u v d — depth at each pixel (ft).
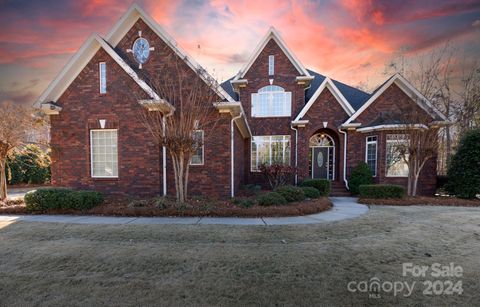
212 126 33.76
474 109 53.31
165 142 27.37
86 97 34.73
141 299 9.86
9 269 12.71
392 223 21.99
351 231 19.39
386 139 41.16
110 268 12.69
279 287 10.72
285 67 50.78
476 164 35.24
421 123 36.58
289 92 50.72
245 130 45.44
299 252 14.76
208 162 33.96
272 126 50.93
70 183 34.86
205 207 25.95
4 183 32.27
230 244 16.17
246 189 41.42
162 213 24.73
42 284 11.14
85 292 10.44
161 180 34.04
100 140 35.06
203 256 14.11
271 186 47.34
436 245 16.14
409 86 43.34
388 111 44.83
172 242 16.61
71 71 34.71
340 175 46.73
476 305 9.55
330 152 50.93
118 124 34.06
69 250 15.23
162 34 35.96
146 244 16.21
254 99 51.57
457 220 23.18
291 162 50.01
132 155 33.88
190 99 30.19
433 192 41.42
